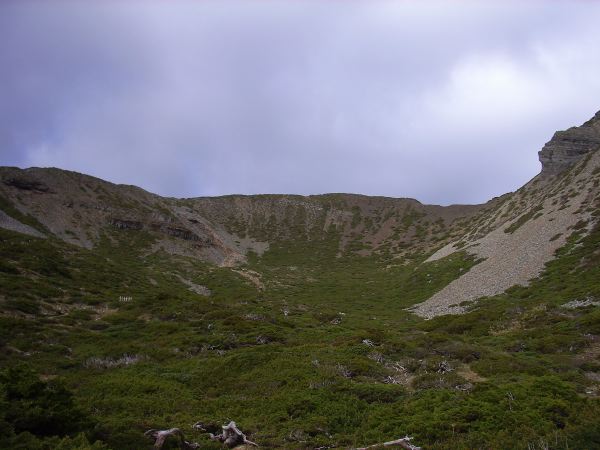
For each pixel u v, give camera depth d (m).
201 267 90.94
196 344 31.47
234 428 15.41
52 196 103.94
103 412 17.47
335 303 72.25
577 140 97.44
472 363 24.75
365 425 16.52
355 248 135.75
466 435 14.19
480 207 151.25
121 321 37.12
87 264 57.62
